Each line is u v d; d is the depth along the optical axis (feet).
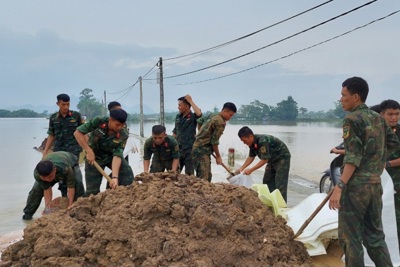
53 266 10.95
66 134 21.76
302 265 11.96
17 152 55.93
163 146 19.99
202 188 13.85
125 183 18.37
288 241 12.40
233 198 13.14
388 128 11.34
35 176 16.07
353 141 10.52
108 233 11.39
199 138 21.03
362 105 10.89
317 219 13.42
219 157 21.63
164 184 13.65
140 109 94.89
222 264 11.02
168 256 10.71
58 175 16.31
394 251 12.29
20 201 23.22
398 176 13.44
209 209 11.96
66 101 21.43
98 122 17.08
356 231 10.77
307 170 37.70
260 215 12.85
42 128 169.99
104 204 12.98
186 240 11.22
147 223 11.53
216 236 11.50
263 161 18.35
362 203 10.66
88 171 17.76
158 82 72.43
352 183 10.73
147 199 12.01
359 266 10.77
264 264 11.28
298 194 24.84
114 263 11.02
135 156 48.83
